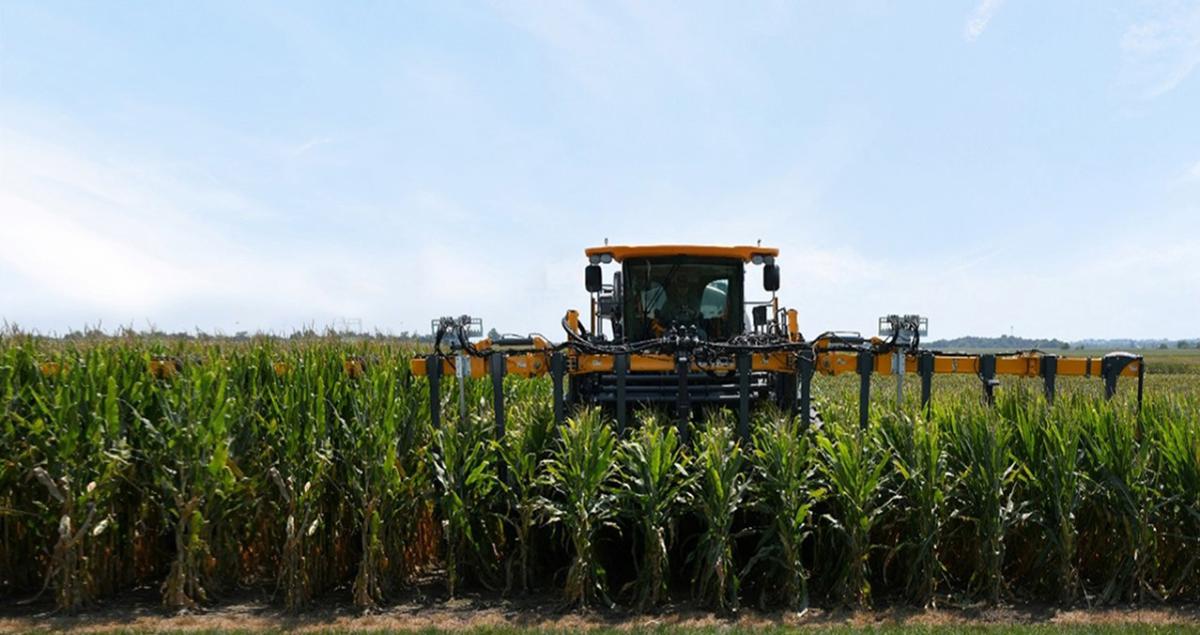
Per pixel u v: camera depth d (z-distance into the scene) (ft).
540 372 26.35
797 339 32.27
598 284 32.37
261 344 33.45
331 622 22.57
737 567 24.58
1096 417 24.26
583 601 23.13
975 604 22.93
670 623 21.84
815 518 23.97
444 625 22.16
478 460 25.70
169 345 34.71
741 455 23.58
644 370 27.25
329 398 26.45
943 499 22.86
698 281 32.55
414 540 26.30
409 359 34.24
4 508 23.44
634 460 23.38
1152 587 23.49
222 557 24.76
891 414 25.64
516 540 24.99
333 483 24.82
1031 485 23.80
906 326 26.03
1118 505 23.08
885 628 21.03
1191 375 112.88
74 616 22.97
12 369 25.00
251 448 25.38
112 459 23.59
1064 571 22.85
